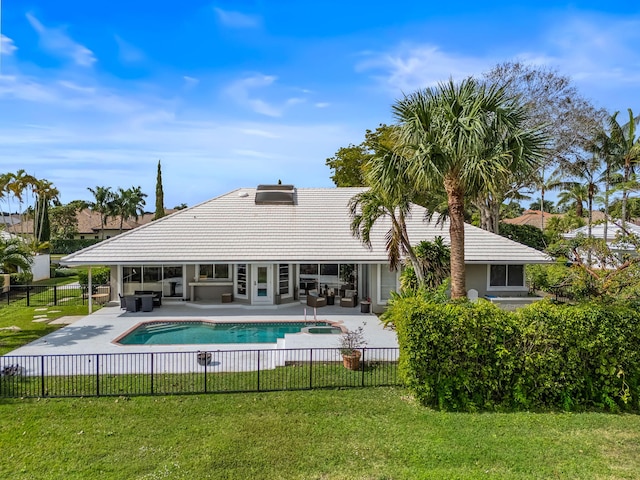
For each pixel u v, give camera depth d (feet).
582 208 159.12
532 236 121.29
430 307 33.47
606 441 27.53
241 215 78.13
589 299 38.34
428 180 36.09
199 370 40.98
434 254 59.31
